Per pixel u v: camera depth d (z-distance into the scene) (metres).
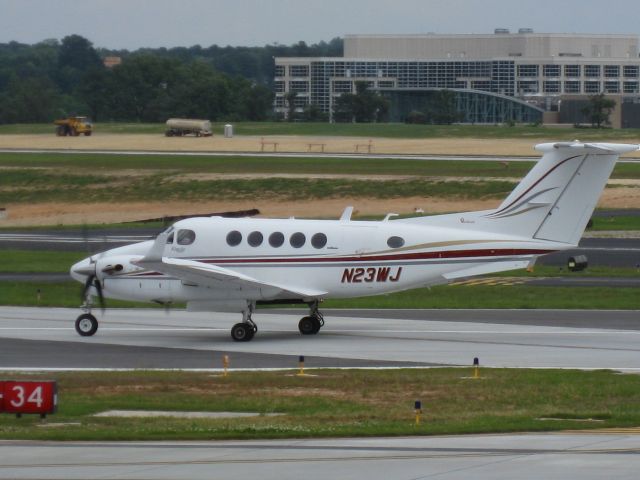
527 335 139.88
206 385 106.00
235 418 89.81
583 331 143.00
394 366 117.94
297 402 97.69
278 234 140.25
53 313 161.62
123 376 111.19
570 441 79.75
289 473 70.06
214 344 134.25
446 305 169.25
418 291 185.38
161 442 79.31
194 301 138.00
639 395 100.00
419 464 72.31
